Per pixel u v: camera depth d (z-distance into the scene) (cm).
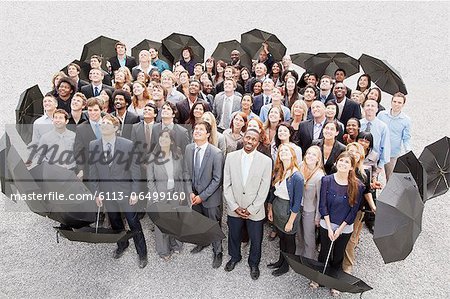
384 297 577
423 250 661
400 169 523
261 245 639
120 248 645
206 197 593
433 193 571
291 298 573
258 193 563
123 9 1812
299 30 1647
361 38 1582
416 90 1212
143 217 727
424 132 988
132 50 1088
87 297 577
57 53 1435
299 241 610
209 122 609
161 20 1719
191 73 1047
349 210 529
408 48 1498
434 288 592
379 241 466
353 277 521
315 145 587
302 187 541
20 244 670
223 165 598
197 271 619
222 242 675
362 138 628
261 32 1057
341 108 770
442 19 1720
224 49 1066
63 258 643
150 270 620
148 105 657
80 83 861
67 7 1814
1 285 594
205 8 1828
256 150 574
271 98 770
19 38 1533
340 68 882
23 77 1259
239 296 577
